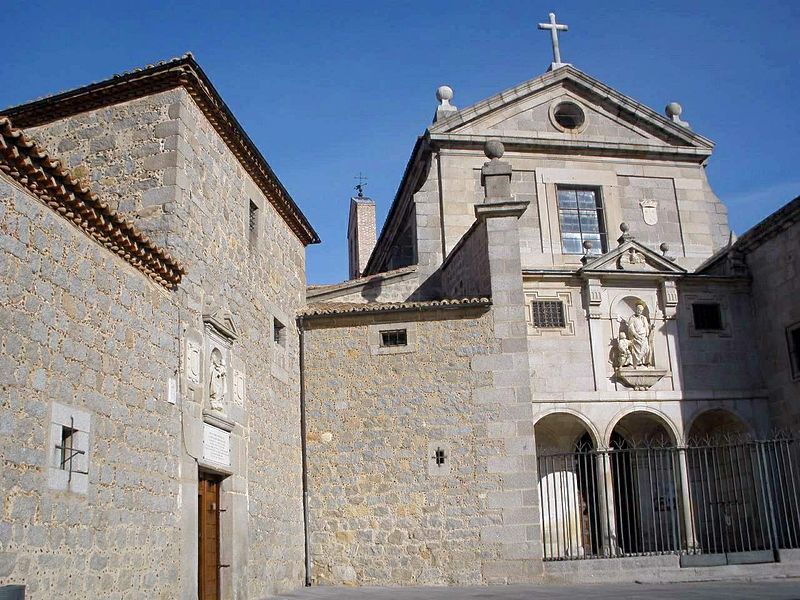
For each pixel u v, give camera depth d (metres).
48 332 9.91
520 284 19.02
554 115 26.94
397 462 18.23
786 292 22.02
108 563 10.62
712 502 22.38
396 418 18.50
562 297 22.56
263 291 17.41
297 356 19.12
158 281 12.76
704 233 26.98
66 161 14.31
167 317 12.92
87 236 10.92
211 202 15.02
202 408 13.73
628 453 23.44
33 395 9.50
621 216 26.59
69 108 14.55
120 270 11.69
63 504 9.81
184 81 14.13
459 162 25.97
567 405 21.80
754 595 14.30
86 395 10.53
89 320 10.78
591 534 21.92
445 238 25.20
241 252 16.36
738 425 22.59
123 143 14.11
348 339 19.16
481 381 18.48
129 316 11.80
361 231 50.47
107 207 10.94
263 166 17.30
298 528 17.88
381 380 18.78
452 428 18.28
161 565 11.96
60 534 9.70
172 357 12.93
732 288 23.36
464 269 21.62
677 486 21.56
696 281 23.17
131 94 14.32
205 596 13.70
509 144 26.33
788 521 20.89
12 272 9.38
